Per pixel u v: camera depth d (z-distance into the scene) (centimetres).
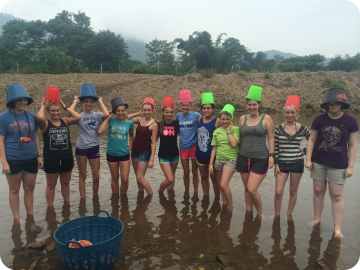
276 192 445
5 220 433
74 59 4231
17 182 425
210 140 514
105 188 584
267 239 384
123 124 529
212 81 2684
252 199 447
